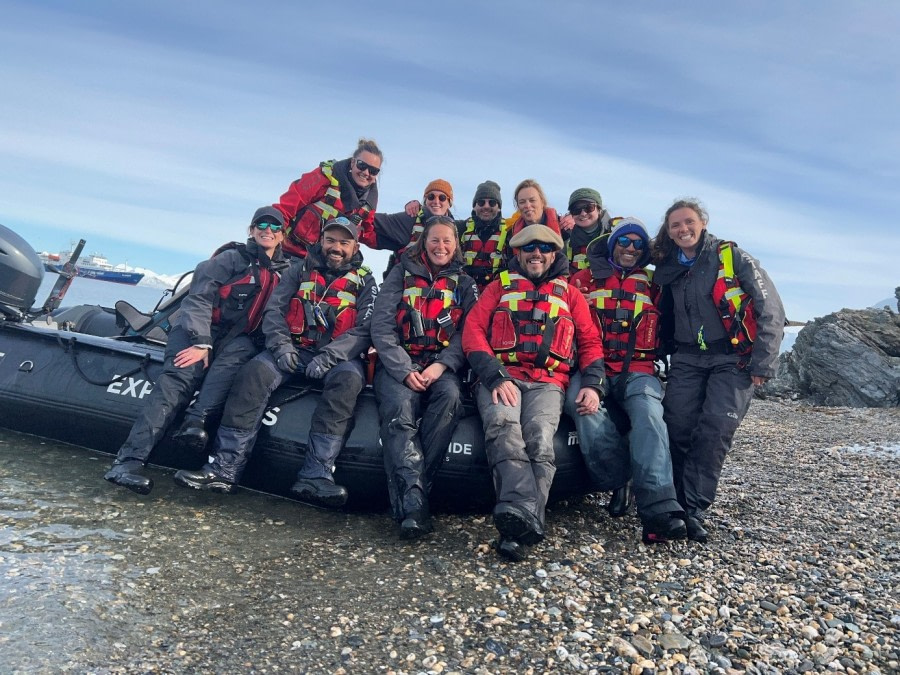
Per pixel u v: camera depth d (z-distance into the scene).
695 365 4.18
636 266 4.43
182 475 3.91
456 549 3.72
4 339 5.06
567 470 4.18
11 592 2.77
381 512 4.29
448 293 4.29
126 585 2.97
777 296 3.98
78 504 3.79
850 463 6.69
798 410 12.08
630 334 4.26
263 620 2.82
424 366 4.25
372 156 5.48
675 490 4.18
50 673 2.31
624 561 3.62
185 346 4.29
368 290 4.46
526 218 5.11
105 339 5.09
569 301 4.23
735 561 3.66
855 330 14.09
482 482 4.10
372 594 3.12
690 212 4.07
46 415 4.72
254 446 4.23
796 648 2.73
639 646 2.72
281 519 4.00
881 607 3.11
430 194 5.39
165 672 2.40
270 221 4.49
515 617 2.96
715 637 2.78
